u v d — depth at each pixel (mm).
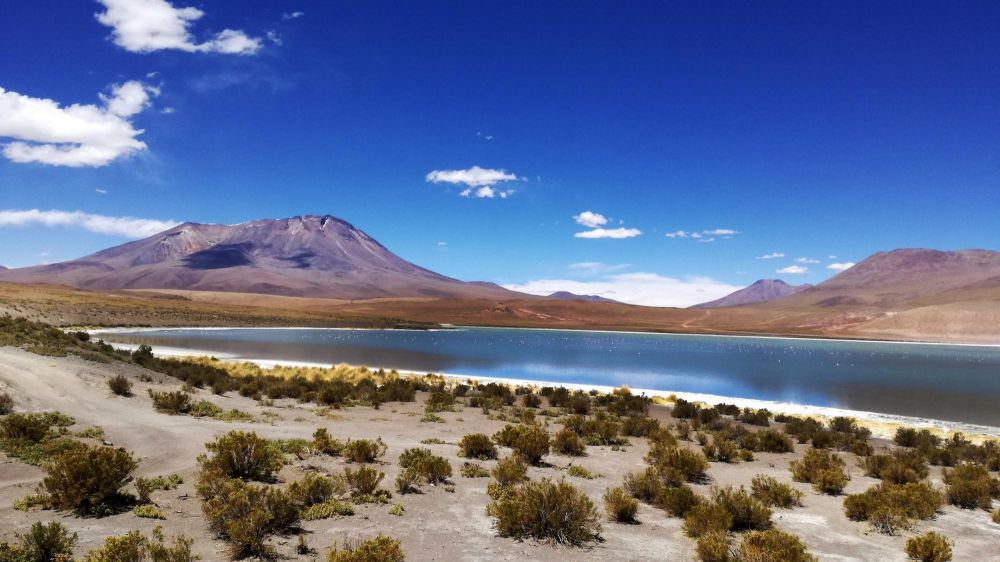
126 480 10156
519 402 30328
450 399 28422
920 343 152000
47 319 90500
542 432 16734
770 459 18594
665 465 14797
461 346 87625
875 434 25203
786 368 61969
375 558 7363
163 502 10086
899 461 17203
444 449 16688
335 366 47250
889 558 9445
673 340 139125
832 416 29953
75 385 21047
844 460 18875
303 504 10430
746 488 14031
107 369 25812
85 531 8438
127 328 100500
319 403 26094
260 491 9633
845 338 170125
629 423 22484
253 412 21672
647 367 60094
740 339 156500
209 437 15617
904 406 34938
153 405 20469
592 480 13984
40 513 9156
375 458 14477
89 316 103938
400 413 24516
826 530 10875
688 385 44844
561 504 9602
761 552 8344
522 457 15125
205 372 33219
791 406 33344
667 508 11602
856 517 11797
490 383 38250
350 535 8953
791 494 12820
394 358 62625
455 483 12758
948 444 21906
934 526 11555
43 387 19438
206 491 10133
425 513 10422
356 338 102438
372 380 35250
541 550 8867
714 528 9891
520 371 52750
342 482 11547
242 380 31938
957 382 49219
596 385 42594
